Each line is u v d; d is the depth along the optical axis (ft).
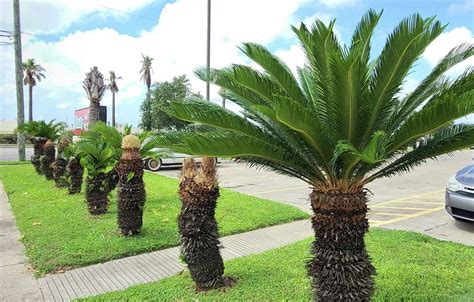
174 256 18.74
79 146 26.20
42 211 27.09
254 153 10.98
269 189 41.63
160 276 16.21
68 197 32.55
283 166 12.26
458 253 18.43
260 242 21.26
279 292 13.91
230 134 11.02
